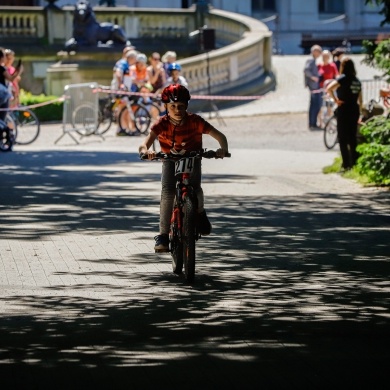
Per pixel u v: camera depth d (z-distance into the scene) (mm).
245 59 61031
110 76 61125
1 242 19312
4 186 27703
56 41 66938
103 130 48281
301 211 23656
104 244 19156
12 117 43062
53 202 24719
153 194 26312
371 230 21047
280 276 16312
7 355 11688
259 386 10516
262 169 33062
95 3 81375
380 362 11383
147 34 69875
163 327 12992
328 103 48156
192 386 10523
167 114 16172
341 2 94500
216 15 70125
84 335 12586
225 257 17953
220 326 13039
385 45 28359
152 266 17141
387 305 14289
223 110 56219
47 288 15391
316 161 35812
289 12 92875
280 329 12883
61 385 10555
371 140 29203
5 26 66312
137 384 10586
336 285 15633
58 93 60344
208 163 34938
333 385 10547
